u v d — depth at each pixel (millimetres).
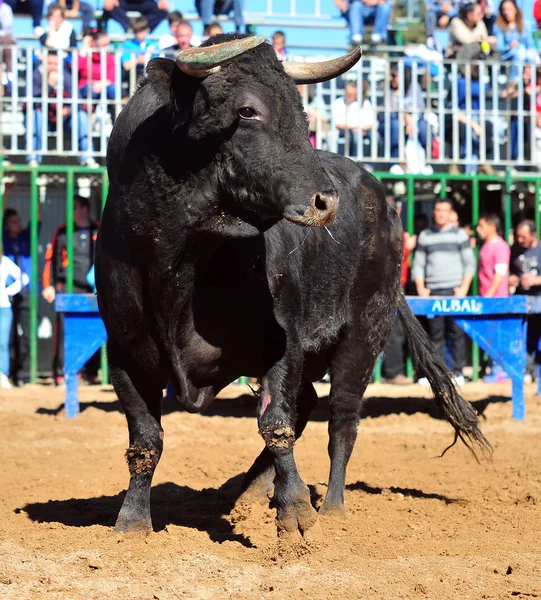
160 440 9414
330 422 11219
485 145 26016
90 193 27578
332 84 24812
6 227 24828
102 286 9227
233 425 18594
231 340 8969
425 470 13930
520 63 25641
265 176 7961
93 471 13797
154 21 26828
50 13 24953
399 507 11320
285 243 9195
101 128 24125
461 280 23188
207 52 7883
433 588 7656
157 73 8375
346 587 7660
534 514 10922
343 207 11016
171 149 8367
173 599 7391
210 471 13836
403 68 25562
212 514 11102
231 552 8914
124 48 25609
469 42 26297
